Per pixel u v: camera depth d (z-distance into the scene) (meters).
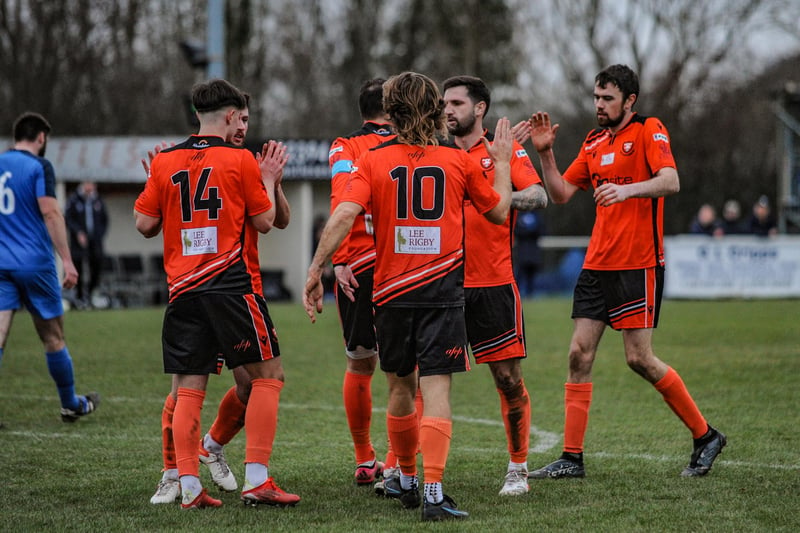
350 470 21.91
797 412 28.45
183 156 18.75
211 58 62.94
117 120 123.62
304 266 85.69
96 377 35.50
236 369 19.55
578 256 83.88
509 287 20.03
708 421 27.03
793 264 75.19
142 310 65.81
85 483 20.36
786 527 16.58
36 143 26.36
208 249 18.45
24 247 25.73
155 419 27.78
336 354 42.66
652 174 21.23
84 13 121.12
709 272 74.44
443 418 17.47
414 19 143.75
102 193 85.50
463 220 18.05
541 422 27.73
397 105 17.83
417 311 17.69
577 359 21.39
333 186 20.48
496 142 18.56
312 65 139.25
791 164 94.62
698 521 17.02
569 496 19.20
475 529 16.55
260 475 18.45
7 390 32.69
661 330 51.06
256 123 134.38
